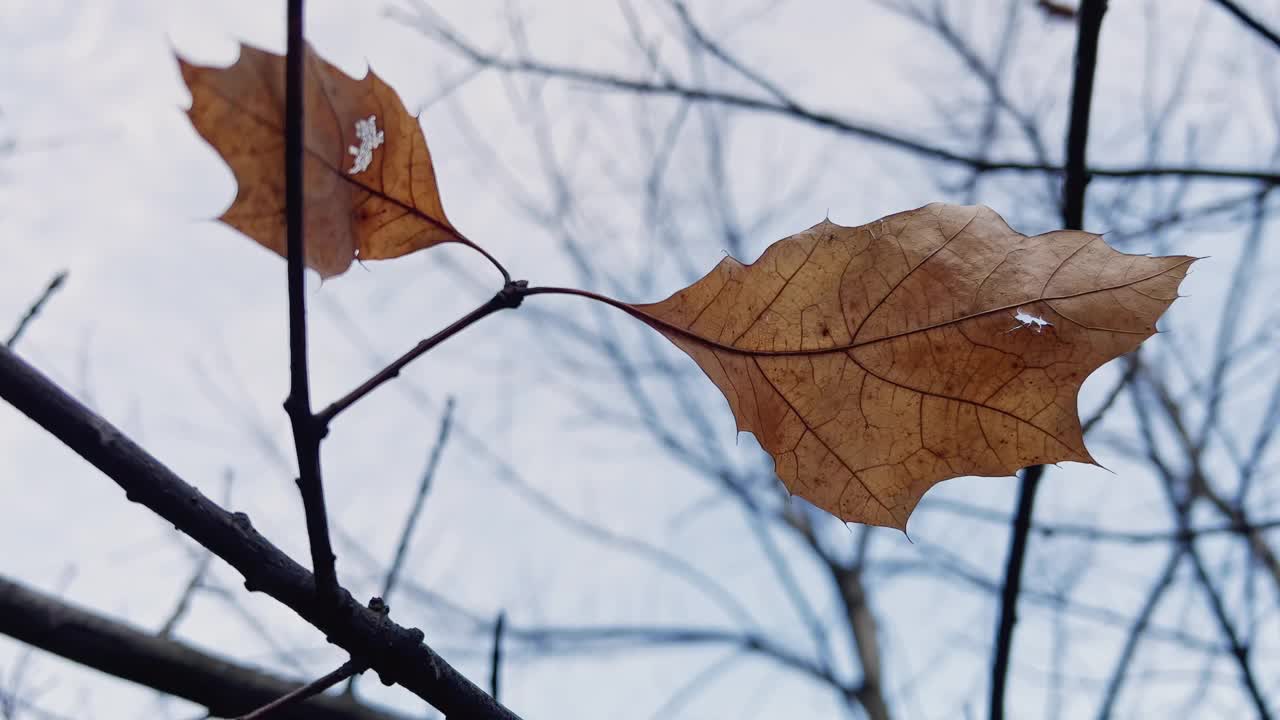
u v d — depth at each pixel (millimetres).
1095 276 298
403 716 533
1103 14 423
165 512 279
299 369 270
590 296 298
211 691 458
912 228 306
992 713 541
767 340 310
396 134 304
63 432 272
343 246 301
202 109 278
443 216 304
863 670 1331
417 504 447
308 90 292
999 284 302
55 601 434
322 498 279
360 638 291
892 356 307
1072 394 299
